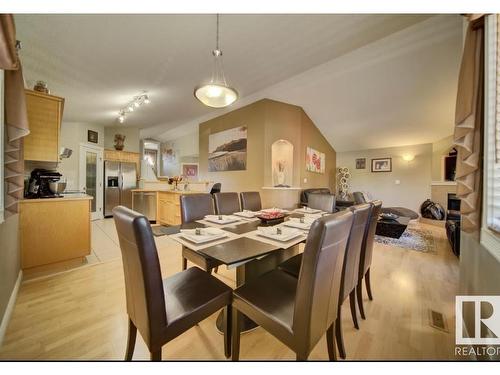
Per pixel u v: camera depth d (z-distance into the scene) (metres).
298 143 5.05
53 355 1.31
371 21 2.41
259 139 4.71
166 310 1.10
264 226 1.85
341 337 1.31
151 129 7.05
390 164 6.09
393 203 6.04
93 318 1.63
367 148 6.36
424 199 5.55
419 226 4.83
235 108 5.21
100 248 3.13
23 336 1.44
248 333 1.51
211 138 5.90
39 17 1.97
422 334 1.51
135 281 1.02
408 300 1.92
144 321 1.00
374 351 1.37
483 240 1.28
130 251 0.99
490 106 1.23
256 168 4.77
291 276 1.44
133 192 5.12
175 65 2.99
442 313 1.73
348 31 2.55
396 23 2.50
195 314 1.12
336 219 0.98
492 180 1.22
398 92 4.03
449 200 4.67
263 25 2.31
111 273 2.35
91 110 4.55
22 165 1.76
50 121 2.38
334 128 5.74
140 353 1.34
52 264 2.37
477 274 1.39
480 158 1.32
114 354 1.32
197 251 1.25
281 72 3.47
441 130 4.91
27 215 2.19
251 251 1.25
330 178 6.73
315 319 0.98
